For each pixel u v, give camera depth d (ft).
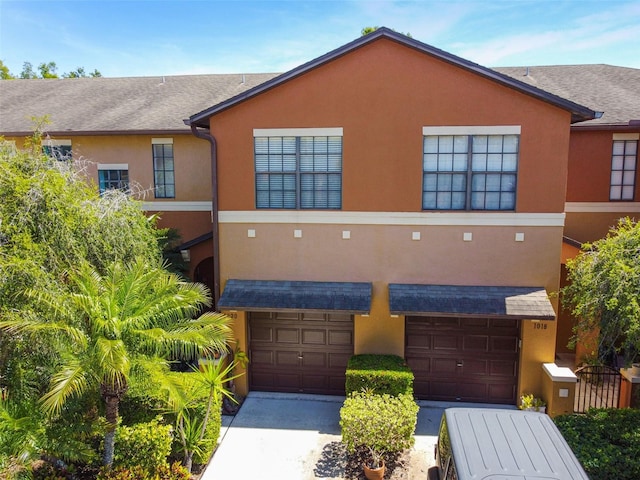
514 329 37.24
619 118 43.14
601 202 45.19
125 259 33.96
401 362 36.50
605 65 57.98
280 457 30.91
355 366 35.32
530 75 55.72
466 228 36.06
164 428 27.78
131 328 24.70
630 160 44.73
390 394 33.73
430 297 35.73
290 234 37.96
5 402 23.47
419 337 38.32
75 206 29.86
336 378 39.55
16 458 21.33
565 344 47.60
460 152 35.65
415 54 35.01
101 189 51.19
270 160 37.63
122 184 51.34
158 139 50.21
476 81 34.71
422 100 35.37
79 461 26.91
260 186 38.04
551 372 34.14
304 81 36.40
